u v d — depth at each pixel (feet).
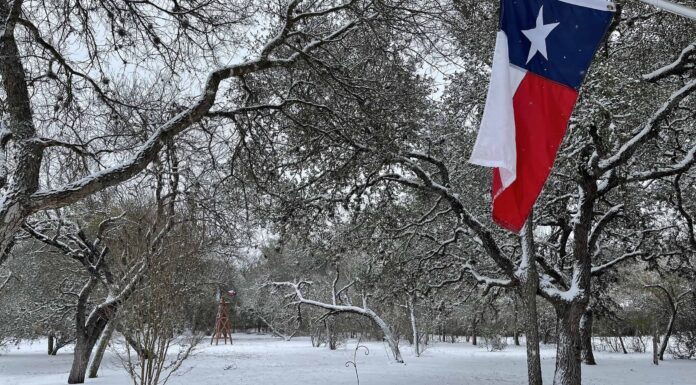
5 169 23.21
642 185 45.29
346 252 50.31
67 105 30.63
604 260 66.69
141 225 48.01
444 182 42.57
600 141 31.58
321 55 33.24
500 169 16.99
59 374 74.69
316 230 43.60
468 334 185.26
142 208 52.90
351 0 28.73
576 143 33.17
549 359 100.89
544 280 43.19
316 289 121.70
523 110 17.39
